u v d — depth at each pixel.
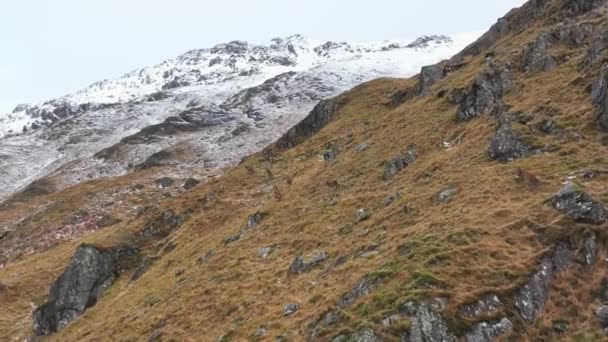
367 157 55.00
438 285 22.52
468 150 42.69
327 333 22.28
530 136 37.84
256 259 41.41
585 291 22.20
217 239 54.22
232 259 43.75
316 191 52.53
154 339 35.31
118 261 65.00
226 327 31.66
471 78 61.31
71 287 60.03
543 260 23.66
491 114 47.34
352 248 33.91
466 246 25.22
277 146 94.31
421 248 25.95
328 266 33.09
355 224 39.16
